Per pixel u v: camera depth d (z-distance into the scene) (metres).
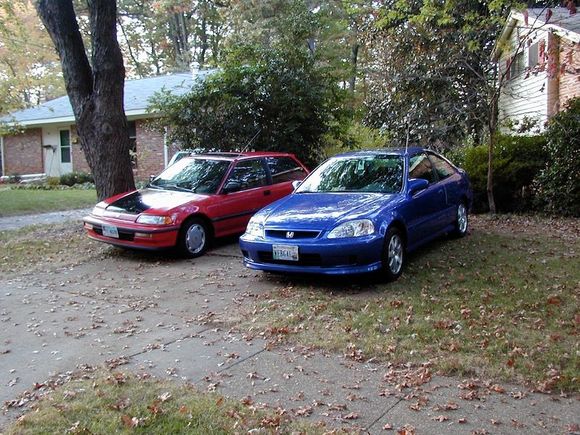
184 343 4.85
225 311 5.70
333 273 6.03
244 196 8.98
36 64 26.20
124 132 10.64
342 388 3.89
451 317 5.18
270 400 3.73
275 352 4.58
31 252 8.96
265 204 9.30
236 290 6.48
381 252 6.14
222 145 13.27
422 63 14.60
